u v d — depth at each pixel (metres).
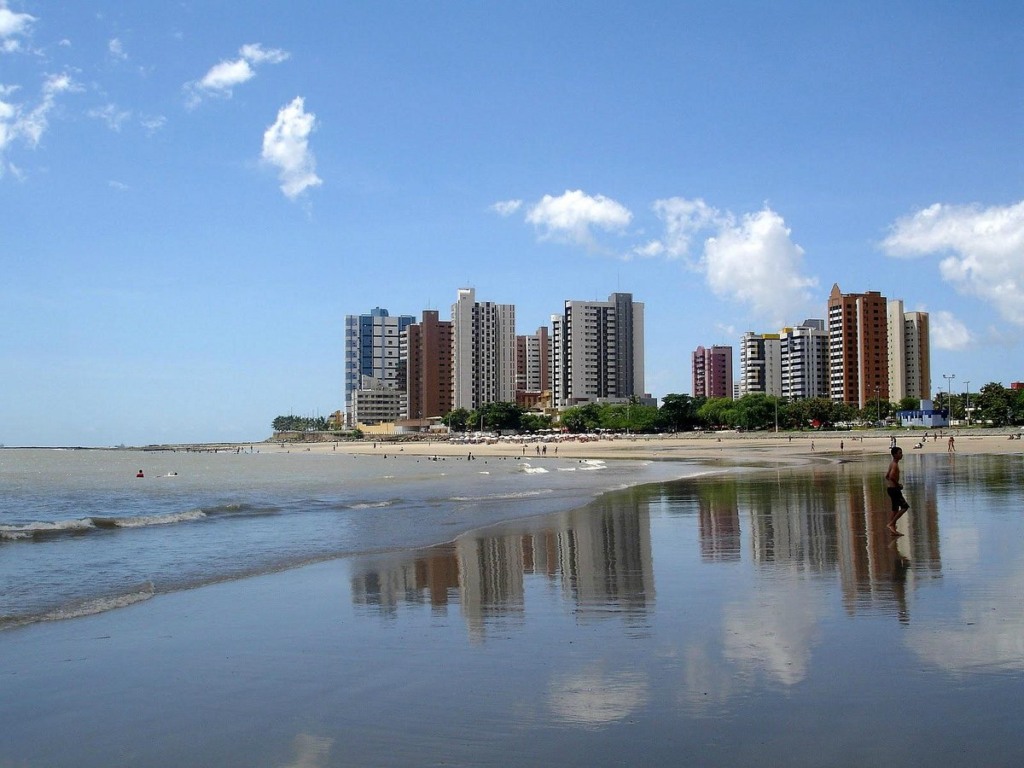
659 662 10.13
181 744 8.09
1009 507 27.42
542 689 9.29
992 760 6.99
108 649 11.84
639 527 26.31
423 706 8.88
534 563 19.30
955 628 11.19
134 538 27.92
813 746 7.36
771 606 13.05
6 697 9.62
